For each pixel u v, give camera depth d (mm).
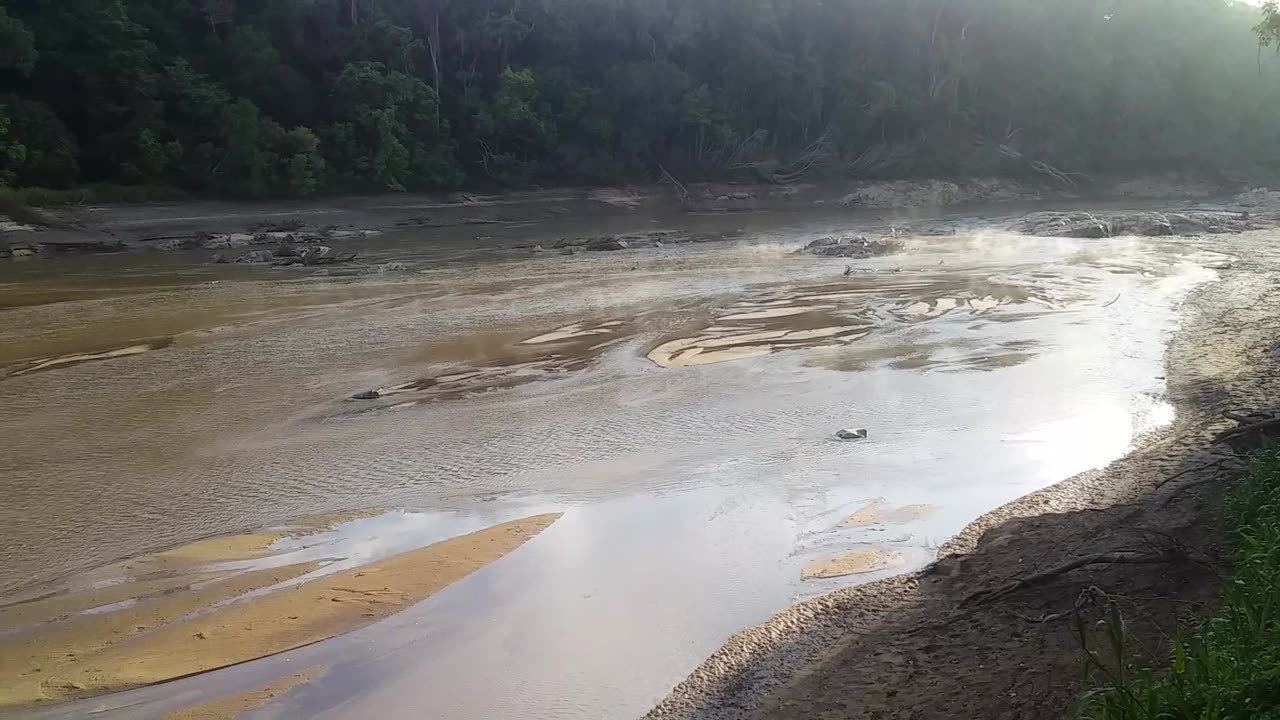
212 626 9609
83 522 12516
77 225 47125
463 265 36531
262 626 9570
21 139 51250
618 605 9703
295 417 16891
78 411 17422
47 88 56594
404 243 46594
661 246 42594
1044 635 7855
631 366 20016
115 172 56469
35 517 12695
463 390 18438
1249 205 64625
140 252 43125
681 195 73500
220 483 13836
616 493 12977
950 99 86500
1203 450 12727
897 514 11867
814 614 9117
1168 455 12773
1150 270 31625
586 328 23812
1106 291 27656
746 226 54062
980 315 24516
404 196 65375
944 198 76812
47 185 51812
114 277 33969
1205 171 87375
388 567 10805
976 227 47844
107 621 9820
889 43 87188
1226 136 87125
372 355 21312
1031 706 6711
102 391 18688
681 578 10297
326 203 60906
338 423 16516
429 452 14938
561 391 18219
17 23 52719
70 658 9109
